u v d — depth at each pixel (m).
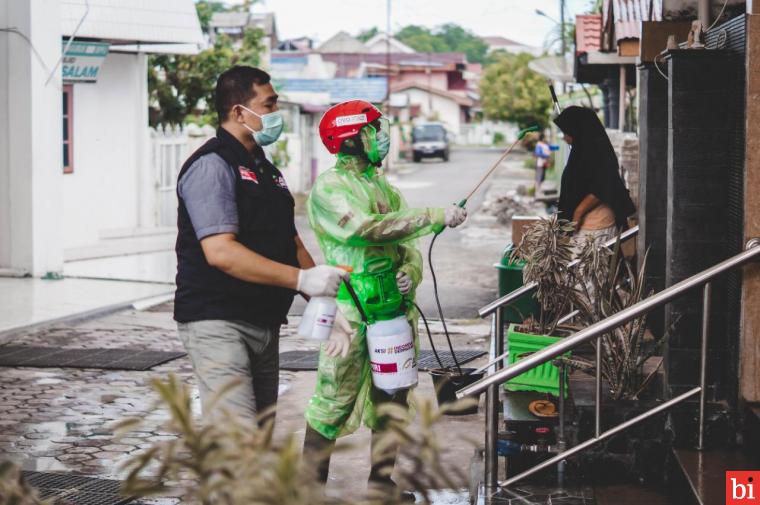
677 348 5.76
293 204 4.93
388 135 5.38
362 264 5.33
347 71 88.31
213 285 4.59
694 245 5.79
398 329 5.36
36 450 6.76
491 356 8.52
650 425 5.68
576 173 7.77
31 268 14.16
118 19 17.80
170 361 9.41
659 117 7.48
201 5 29.61
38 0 13.88
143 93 20.02
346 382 5.39
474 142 89.25
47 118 14.12
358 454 6.62
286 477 2.57
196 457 2.75
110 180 19.31
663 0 7.69
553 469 5.73
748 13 5.63
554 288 6.64
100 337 10.48
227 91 4.69
